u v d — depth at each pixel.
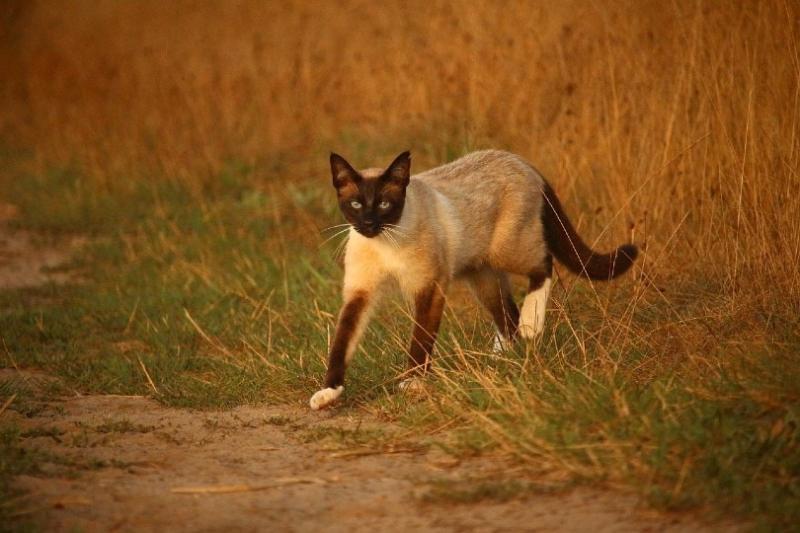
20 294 15.35
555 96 16.23
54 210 20.36
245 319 13.12
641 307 10.99
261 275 15.11
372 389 10.25
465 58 18.45
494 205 11.23
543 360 9.61
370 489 7.50
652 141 12.98
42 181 22.36
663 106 13.18
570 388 8.57
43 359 12.02
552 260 11.91
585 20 16.08
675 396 8.20
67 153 23.77
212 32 28.38
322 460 8.31
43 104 27.23
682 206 12.47
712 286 11.19
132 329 13.48
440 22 19.80
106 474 7.94
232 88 23.52
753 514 6.55
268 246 16.70
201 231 18.00
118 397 10.69
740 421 7.68
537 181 11.71
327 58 23.62
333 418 9.64
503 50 17.31
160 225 18.53
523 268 11.53
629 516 6.69
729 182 11.79
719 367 8.80
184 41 28.27
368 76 21.31
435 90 19.22
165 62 26.09
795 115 11.12
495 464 7.87
